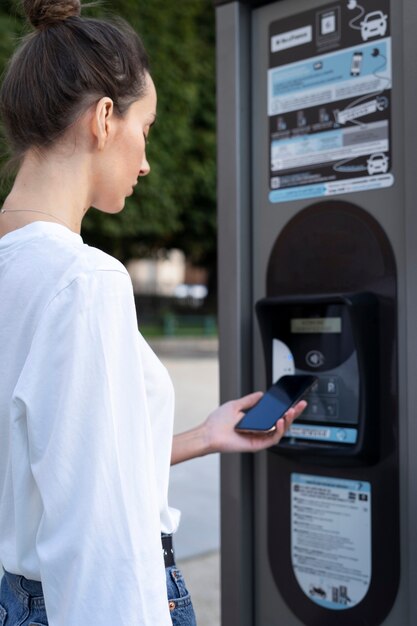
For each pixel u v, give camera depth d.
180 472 4.98
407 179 1.41
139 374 0.91
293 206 1.63
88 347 0.88
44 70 1.00
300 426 1.55
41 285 0.93
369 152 1.50
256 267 1.70
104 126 1.01
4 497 0.97
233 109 1.69
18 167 1.08
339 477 1.56
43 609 0.97
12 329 0.94
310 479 1.61
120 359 0.90
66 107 0.99
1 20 9.33
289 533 1.65
